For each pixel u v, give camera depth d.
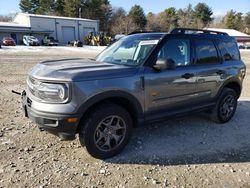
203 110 5.05
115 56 4.57
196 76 4.66
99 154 3.82
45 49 33.88
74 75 3.48
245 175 3.61
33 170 3.55
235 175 3.60
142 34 4.82
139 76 3.94
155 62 4.15
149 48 4.25
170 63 3.99
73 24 59.50
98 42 50.66
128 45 4.63
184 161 3.91
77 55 25.03
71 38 59.88
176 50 4.47
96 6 81.94
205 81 4.85
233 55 5.63
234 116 6.08
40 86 3.54
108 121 3.84
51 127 3.51
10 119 5.39
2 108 6.14
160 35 4.48
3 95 7.47
